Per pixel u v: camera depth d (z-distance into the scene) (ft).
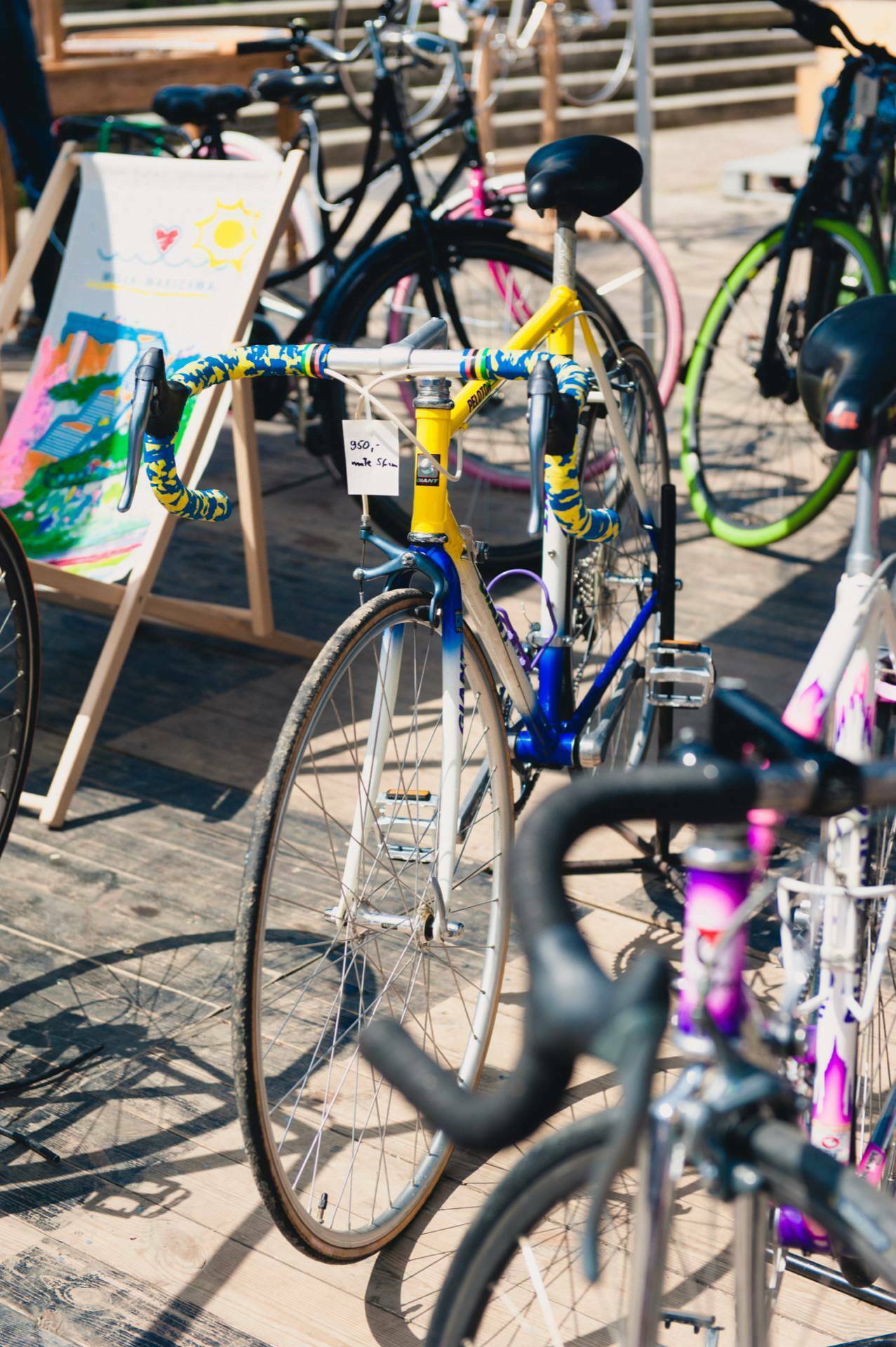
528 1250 4.39
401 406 15.38
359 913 5.75
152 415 5.34
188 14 30.37
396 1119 6.48
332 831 8.82
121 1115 6.54
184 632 11.73
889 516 13.41
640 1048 2.01
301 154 9.82
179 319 10.18
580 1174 3.20
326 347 5.48
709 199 27.22
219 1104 6.63
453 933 5.75
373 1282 5.65
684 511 13.74
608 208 6.85
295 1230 5.16
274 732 10.08
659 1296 2.93
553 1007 2.10
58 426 10.48
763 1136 2.81
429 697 10.21
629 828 8.74
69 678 10.92
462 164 13.41
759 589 12.07
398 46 12.97
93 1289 5.60
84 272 10.62
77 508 10.07
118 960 7.63
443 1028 6.93
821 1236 4.18
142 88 18.71
